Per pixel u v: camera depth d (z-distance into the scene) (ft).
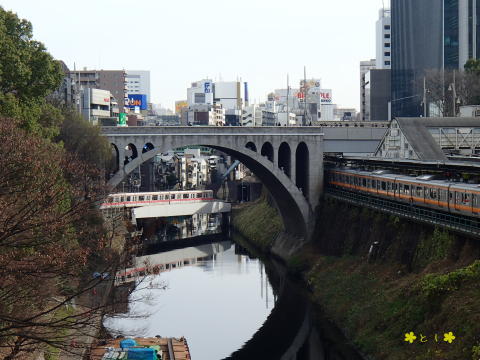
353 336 214.90
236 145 326.24
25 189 128.06
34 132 220.43
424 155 335.26
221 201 485.56
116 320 249.14
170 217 513.45
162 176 643.45
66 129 274.98
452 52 574.56
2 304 119.96
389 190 280.10
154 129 307.99
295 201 340.59
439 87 517.55
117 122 565.53
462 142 356.59
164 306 273.13
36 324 110.83
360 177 309.42
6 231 117.29
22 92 232.94
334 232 314.55
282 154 352.49
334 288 263.70
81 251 130.31
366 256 270.26
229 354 218.18
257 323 250.57
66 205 158.51
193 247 413.80
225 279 323.16
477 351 154.10
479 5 558.56
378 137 388.78
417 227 242.17
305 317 253.24
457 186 229.25
